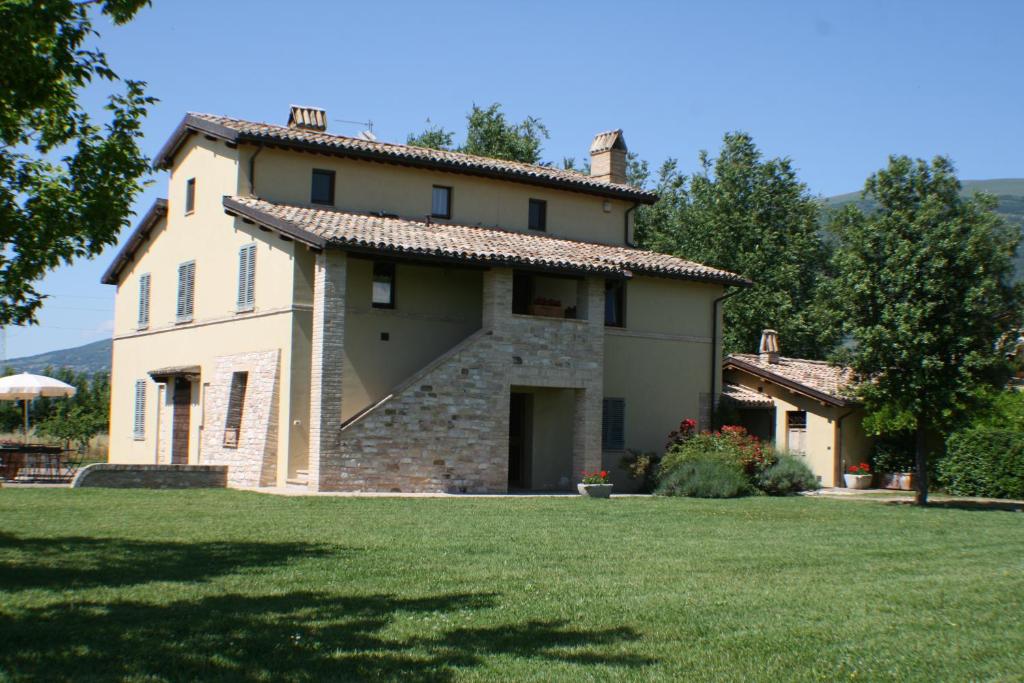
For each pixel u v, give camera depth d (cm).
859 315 2580
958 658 902
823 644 941
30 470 2852
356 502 2155
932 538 1780
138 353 3391
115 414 3541
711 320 3334
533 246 2873
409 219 2973
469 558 1406
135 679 771
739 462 2809
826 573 1354
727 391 3494
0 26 1007
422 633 945
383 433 2475
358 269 2650
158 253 3300
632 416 3117
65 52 1080
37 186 1209
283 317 2572
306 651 867
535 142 5572
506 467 2644
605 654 887
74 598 1059
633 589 1197
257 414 2605
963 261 2444
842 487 3272
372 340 2659
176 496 2186
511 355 2669
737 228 5191
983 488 2970
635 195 3400
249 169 2767
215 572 1237
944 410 2473
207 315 2952
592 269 2759
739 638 956
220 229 2903
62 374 5681
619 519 1984
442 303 2786
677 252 5362
